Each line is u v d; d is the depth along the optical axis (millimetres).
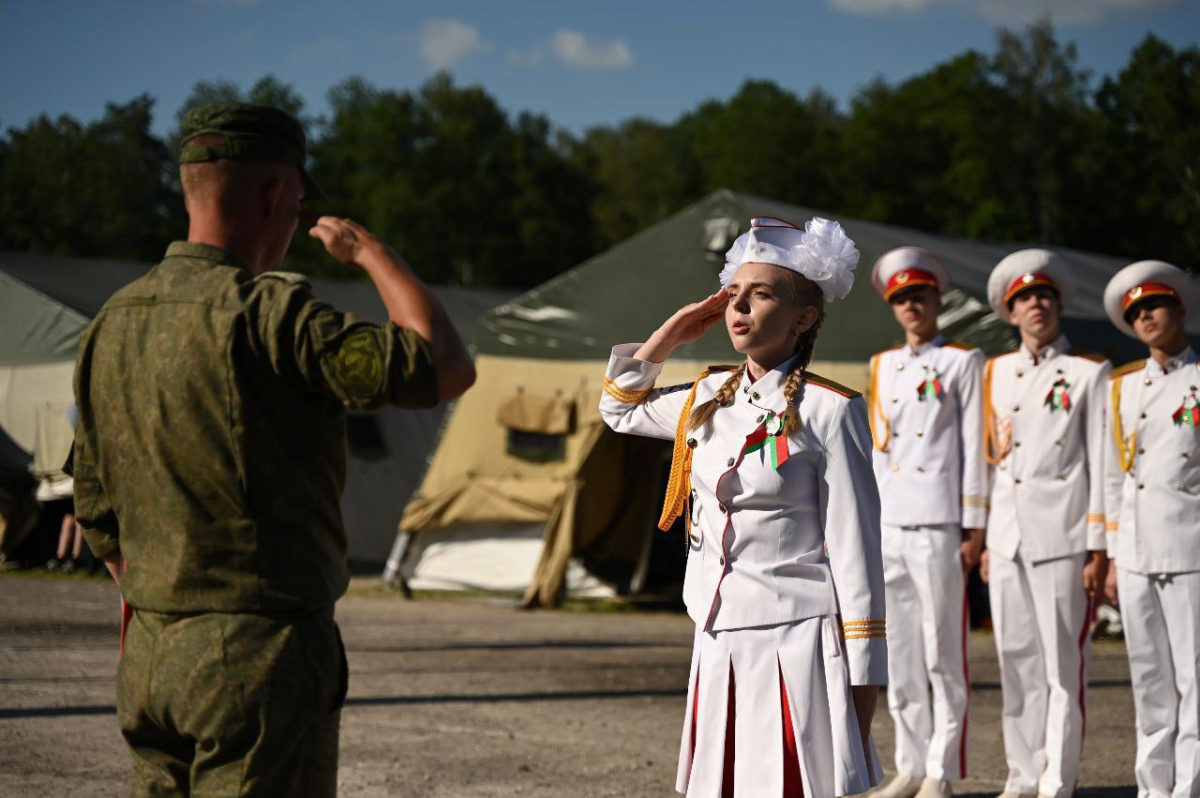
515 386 12930
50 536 15781
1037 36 53250
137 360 2521
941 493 5680
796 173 61156
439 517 13180
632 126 80688
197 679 2416
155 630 2480
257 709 2408
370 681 8086
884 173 57812
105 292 16609
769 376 3193
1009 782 5598
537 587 12523
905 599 5723
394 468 16344
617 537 13328
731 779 3111
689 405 3301
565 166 62938
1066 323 10539
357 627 10727
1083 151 50438
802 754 3000
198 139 2607
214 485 2445
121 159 59969
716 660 3141
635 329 12445
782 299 3137
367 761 5926
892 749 6629
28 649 8984
